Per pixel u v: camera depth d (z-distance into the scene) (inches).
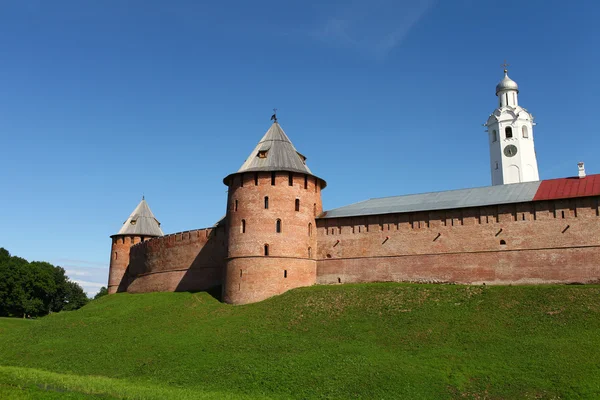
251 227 2159.2
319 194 2369.6
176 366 1583.4
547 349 1374.3
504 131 3378.4
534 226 1877.5
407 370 1360.7
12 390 1358.3
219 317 1995.6
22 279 4005.9
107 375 1617.9
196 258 2610.7
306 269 2190.0
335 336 1663.4
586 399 1160.2
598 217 1782.7
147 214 3442.4
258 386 1380.4
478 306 1695.4
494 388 1250.0
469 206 1991.9
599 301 1571.1
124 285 3275.1
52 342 2005.4
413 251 2073.1
